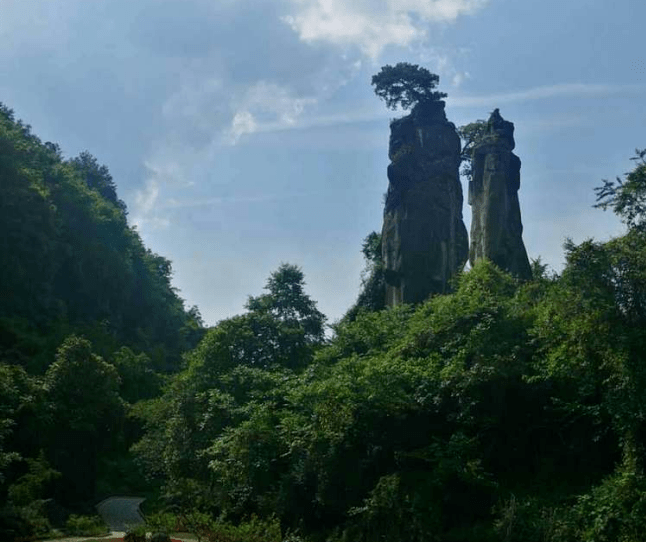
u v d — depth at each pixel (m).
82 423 45.34
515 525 24.50
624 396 24.28
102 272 80.94
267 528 28.28
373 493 28.09
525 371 28.48
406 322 38.62
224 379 41.88
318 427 30.97
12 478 41.31
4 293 66.88
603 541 22.42
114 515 44.88
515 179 44.78
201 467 38.47
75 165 110.62
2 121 86.06
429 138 47.66
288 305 52.31
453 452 27.48
